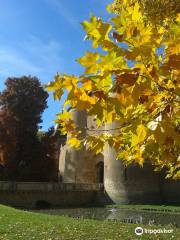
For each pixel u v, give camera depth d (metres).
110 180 45.31
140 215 31.14
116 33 2.32
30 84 51.72
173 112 2.63
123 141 3.34
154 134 2.49
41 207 40.53
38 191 41.72
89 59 2.19
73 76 2.36
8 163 48.56
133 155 3.82
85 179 49.81
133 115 2.65
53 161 52.38
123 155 3.92
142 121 2.56
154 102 2.61
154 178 44.41
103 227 15.92
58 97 2.39
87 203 44.91
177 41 2.37
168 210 35.22
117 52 2.20
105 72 2.26
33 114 50.91
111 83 2.35
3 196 39.62
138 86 2.30
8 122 49.47
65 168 51.50
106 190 45.62
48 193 42.34
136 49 2.22
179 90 2.52
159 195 44.31
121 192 44.31
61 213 33.22
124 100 2.34
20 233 13.51
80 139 3.29
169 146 2.90
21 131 49.97
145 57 2.27
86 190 45.16
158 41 2.38
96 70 2.27
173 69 2.42
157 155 3.77
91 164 50.09
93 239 12.88
